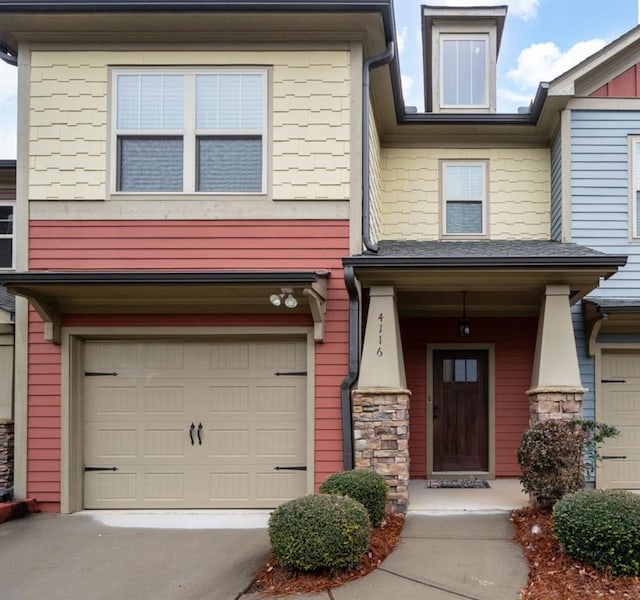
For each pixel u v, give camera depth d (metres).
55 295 6.38
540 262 5.84
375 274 6.18
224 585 4.42
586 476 7.07
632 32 7.72
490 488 7.37
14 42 6.82
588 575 4.21
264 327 6.61
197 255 6.63
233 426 6.68
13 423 6.64
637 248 7.79
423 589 4.20
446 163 8.79
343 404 6.35
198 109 6.75
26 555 5.14
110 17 6.50
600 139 7.91
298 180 6.66
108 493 6.66
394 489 6.00
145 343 6.79
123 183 6.75
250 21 6.55
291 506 4.59
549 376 6.18
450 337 8.38
